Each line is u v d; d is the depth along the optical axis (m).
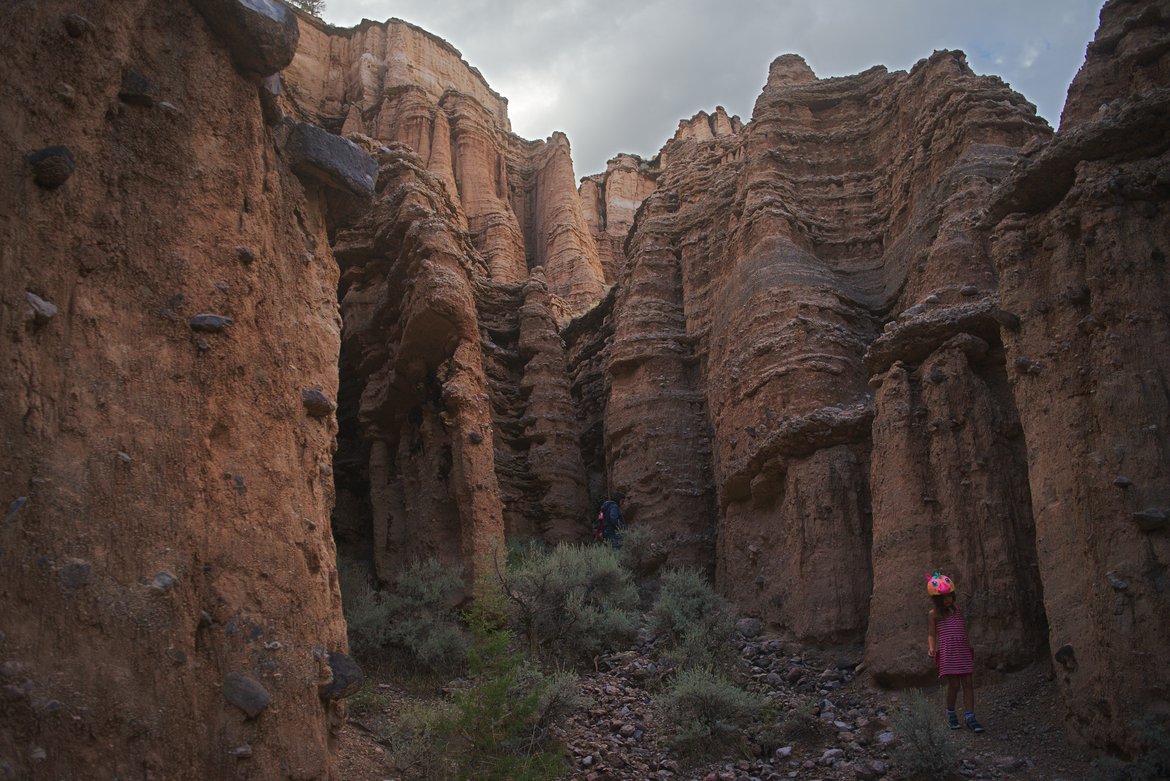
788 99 18.61
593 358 21.75
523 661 9.73
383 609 12.06
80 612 5.04
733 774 8.39
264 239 7.35
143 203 6.30
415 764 7.95
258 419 6.73
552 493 17.73
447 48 39.47
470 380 14.78
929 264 13.17
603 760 8.76
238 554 6.15
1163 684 7.16
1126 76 10.40
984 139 14.43
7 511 4.90
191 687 5.47
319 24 36.34
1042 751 8.10
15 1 5.68
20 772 4.49
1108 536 7.89
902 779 7.97
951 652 9.00
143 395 5.86
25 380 5.18
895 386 11.37
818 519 12.51
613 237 40.25
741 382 15.20
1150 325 8.19
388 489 15.32
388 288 15.85
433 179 18.66
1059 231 9.13
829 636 11.74
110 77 6.18
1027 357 9.10
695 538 16.20
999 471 10.27
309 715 6.20
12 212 5.35
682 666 11.12
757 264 16.22
